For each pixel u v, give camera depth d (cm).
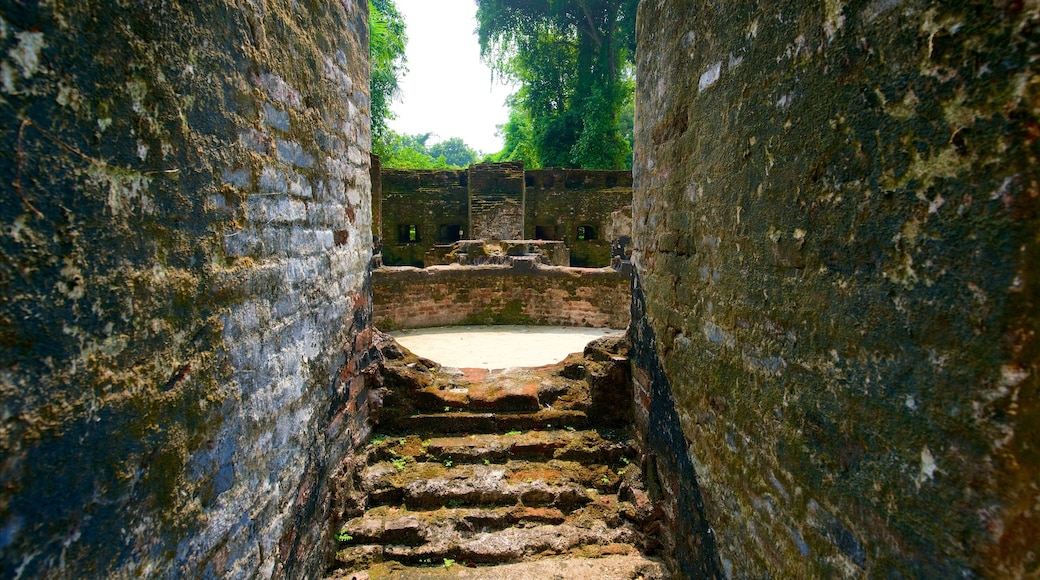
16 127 93
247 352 184
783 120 164
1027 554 91
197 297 152
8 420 92
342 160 308
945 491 105
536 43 2303
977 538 98
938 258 106
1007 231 92
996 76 94
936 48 106
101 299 114
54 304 101
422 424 388
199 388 153
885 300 121
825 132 143
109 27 116
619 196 1914
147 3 129
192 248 149
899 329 117
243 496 180
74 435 106
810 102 149
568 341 783
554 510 322
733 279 203
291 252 228
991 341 95
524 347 735
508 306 942
